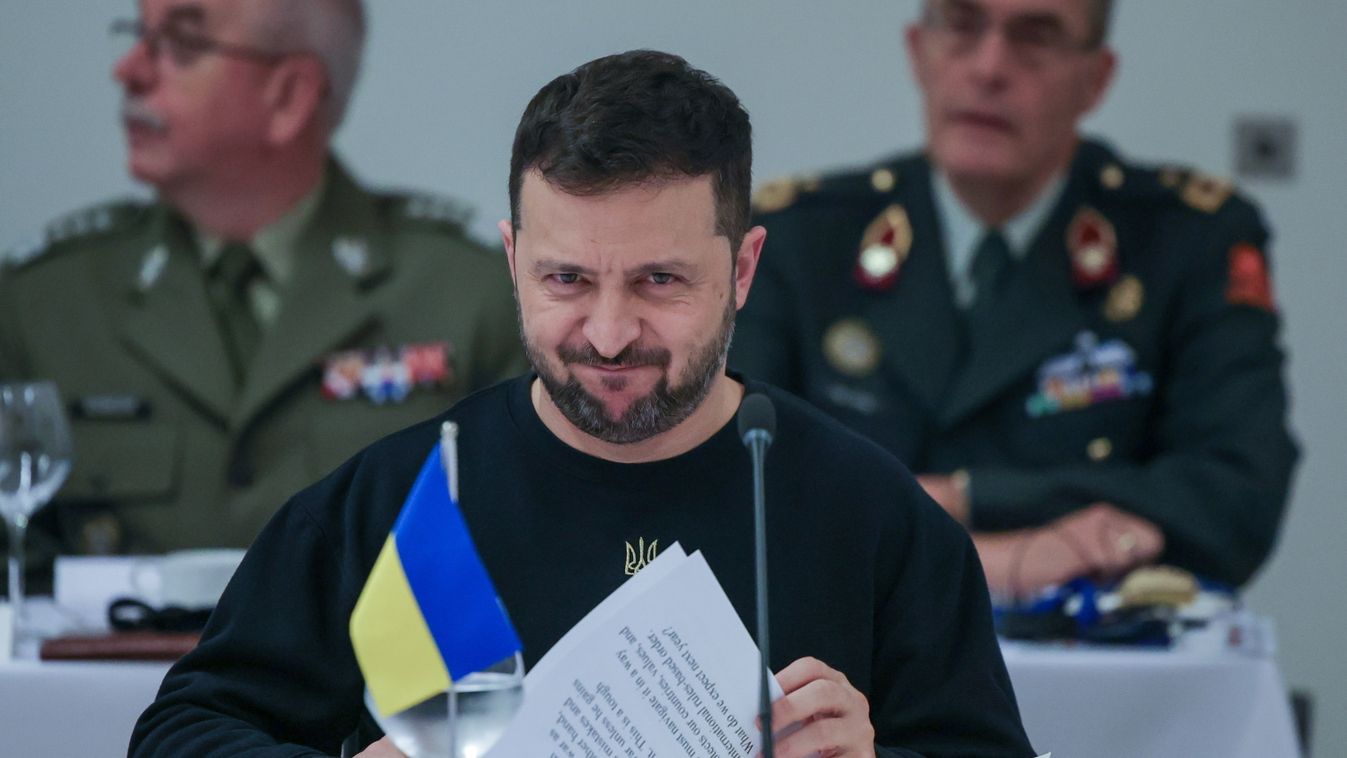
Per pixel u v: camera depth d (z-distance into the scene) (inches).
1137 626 312.5
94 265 458.0
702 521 210.4
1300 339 551.8
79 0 475.2
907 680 211.9
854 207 456.8
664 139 185.5
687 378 193.0
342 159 480.7
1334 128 549.0
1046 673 289.9
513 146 197.0
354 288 457.4
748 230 207.2
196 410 443.5
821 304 447.8
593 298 189.6
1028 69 456.4
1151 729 288.0
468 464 215.2
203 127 464.8
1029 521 399.9
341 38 480.4
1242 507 406.0
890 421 438.9
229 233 462.0
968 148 451.8
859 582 211.6
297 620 210.8
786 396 223.9
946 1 459.5
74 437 441.1
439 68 499.5
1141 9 542.6
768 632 204.4
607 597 191.6
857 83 528.1
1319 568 547.5
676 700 176.4
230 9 467.5
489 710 164.4
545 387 198.2
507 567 209.2
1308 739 399.2
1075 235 449.4
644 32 521.7
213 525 437.1
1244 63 546.9
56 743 275.0
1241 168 547.5
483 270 465.4
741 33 527.2
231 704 207.6
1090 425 433.7
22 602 318.3
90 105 474.9
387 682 159.3
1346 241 550.9
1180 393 434.6
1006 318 441.7
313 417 446.0
